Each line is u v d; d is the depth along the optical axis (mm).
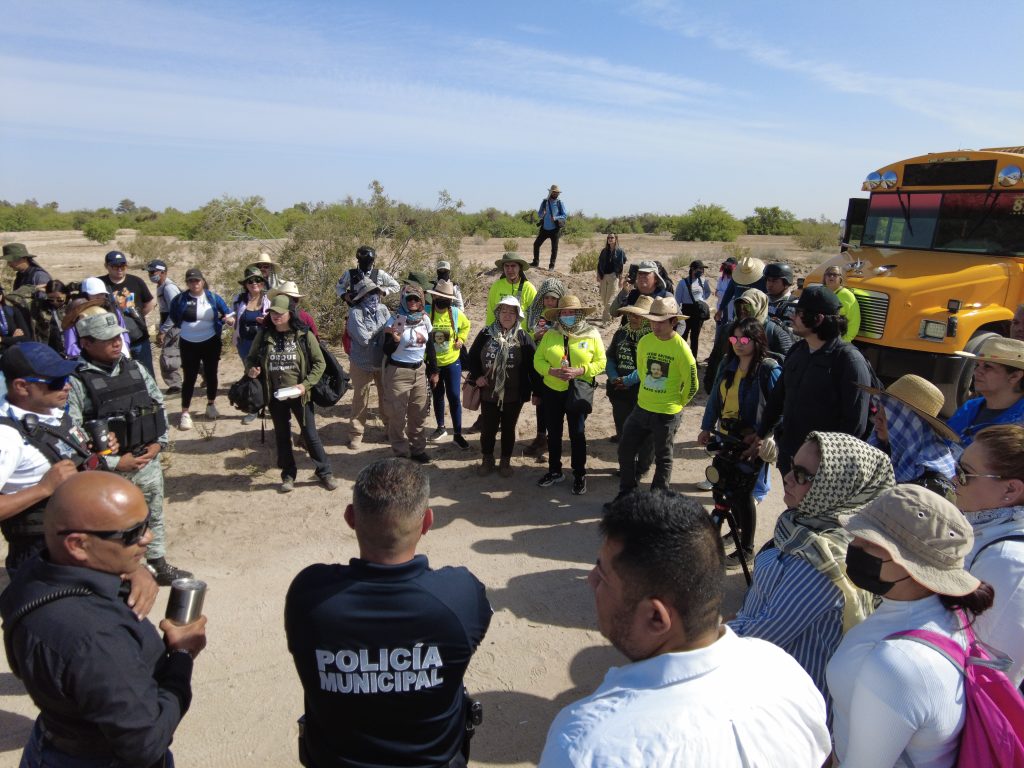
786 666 1506
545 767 1345
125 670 2008
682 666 1383
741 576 5242
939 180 8727
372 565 2033
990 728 1774
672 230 48438
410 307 6938
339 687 2012
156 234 38000
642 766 1271
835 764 2430
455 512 6289
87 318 4305
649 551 1402
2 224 54656
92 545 2047
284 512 6184
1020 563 2350
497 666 4242
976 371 4062
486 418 6898
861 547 2016
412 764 2066
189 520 5996
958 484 2715
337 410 8961
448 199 14688
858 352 4602
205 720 3768
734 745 1322
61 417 3801
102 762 2104
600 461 7531
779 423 5090
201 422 8422
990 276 7875
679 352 5613
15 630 2020
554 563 5449
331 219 13172
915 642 1852
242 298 8422
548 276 17656
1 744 3492
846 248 9953
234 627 4559
